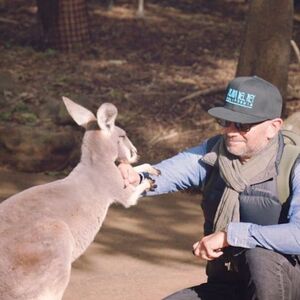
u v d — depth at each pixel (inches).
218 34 535.5
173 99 413.4
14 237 155.3
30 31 522.3
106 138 165.0
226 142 147.8
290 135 153.9
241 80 146.7
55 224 156.0
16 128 346.6
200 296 154.2
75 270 251.9
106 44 497.4
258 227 141.6
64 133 348.8
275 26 372.5
